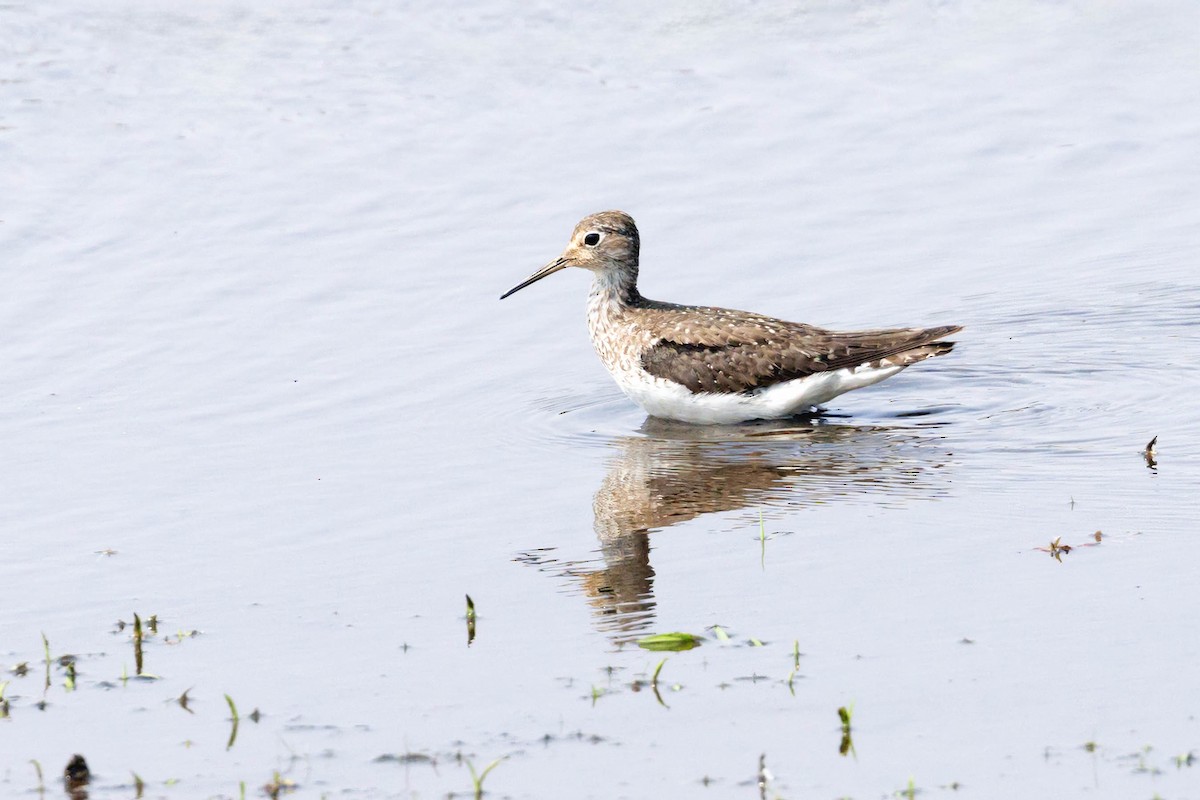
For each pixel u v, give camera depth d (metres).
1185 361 16.75
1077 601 10.73
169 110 24.42
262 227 21.14
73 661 10.51
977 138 23.45
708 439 15.57
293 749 9.19
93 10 27.69
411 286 19.61
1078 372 16.70
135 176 22.44
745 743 9.05
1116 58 25.97
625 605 11.13
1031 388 16.41
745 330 16.33
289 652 10.56
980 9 28.17
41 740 9.40
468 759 9.00
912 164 22.78
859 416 16.09
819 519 12.77
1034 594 10.89
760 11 28.27
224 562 12.32
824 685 9.69
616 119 24.33
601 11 28.25
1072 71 25.56
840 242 20.59
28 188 21.97
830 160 22.97
